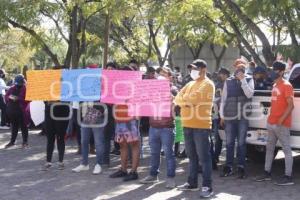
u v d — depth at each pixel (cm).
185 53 3475
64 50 2139
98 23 2239
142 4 1489
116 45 2562
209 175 744
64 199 735
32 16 1548
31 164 1005
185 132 761
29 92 950
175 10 1589
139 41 2680
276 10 1327
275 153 951
